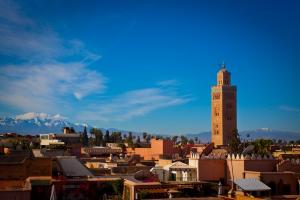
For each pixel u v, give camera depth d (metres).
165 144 132.38
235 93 170.88
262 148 84.88
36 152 91.81
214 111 171.00
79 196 63.50
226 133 167.88
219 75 172.38
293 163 74.31
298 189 69.88
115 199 64.25
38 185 60.78
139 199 62.03
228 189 69.19
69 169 71.81
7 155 70.62
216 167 76.44
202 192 67.75
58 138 136.38
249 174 70.69
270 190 65.06
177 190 65.25
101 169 82.38
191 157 80.00
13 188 55.03
